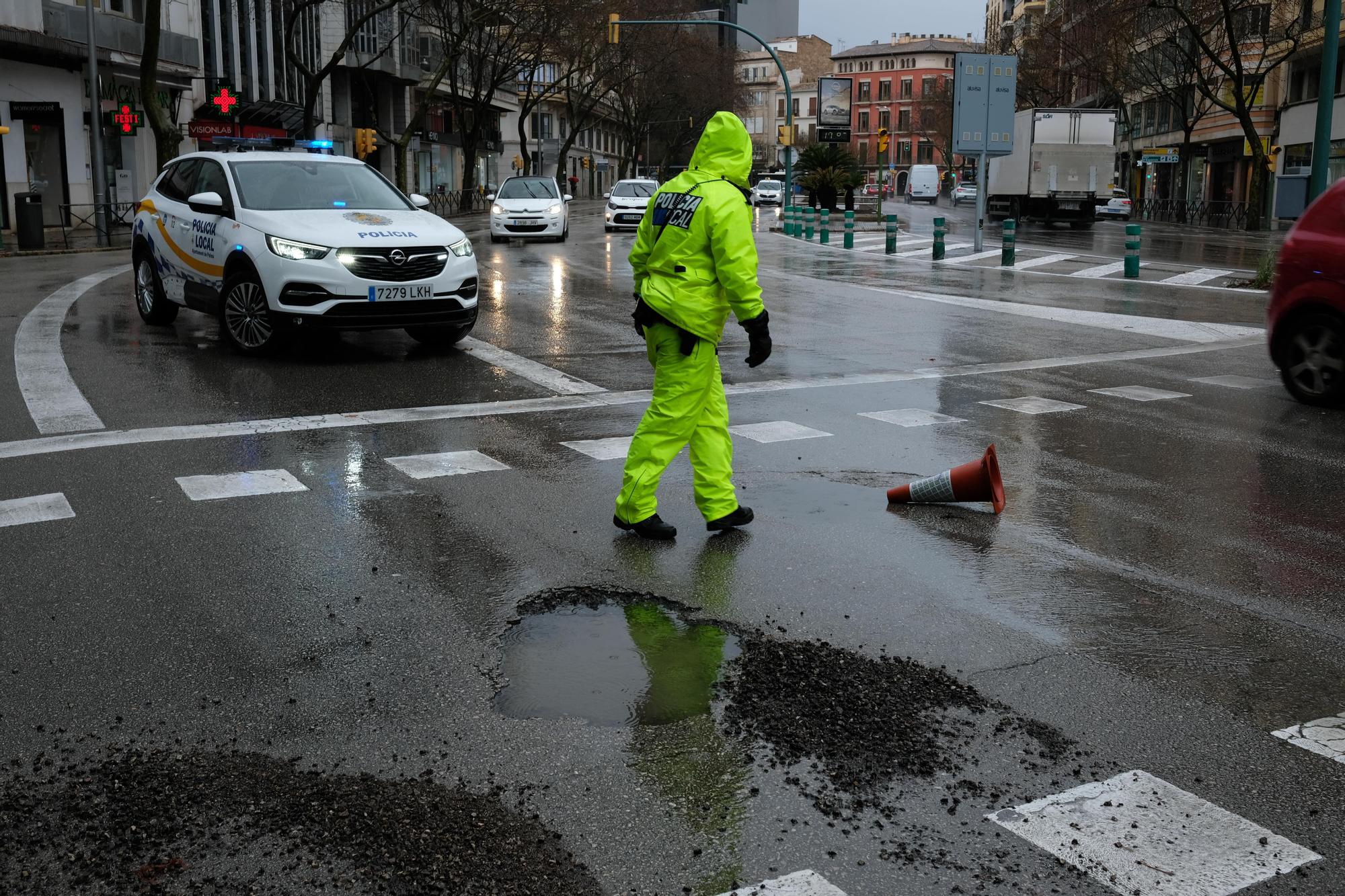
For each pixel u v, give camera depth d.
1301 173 45.94
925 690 3.83
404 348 11.40
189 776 3.26
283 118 45.94
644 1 62.50
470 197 56.81
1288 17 46.25
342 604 4.61
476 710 3.68
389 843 2.92
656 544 5.41
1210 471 6.89
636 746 3.44
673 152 97.62
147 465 6.73
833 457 7.16
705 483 5.55
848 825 3.02
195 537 5.44
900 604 4.66
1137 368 10.70
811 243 30.72
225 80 33.12
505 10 46.69
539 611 4.57
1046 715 3.67
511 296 16.06
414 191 67.69
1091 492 6.41
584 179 110.69
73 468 6.66
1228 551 5.39
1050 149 43.44
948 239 33.75
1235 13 42.59
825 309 15.29
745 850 2.90
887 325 13.69
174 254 11.73
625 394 9.12
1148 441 7.69
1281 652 4.22
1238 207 46.44
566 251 25.12
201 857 2.85
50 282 17.31
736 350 11.54
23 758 3.38
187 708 3.69
